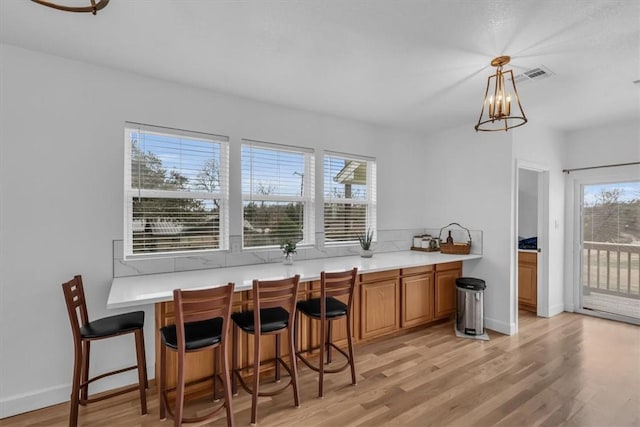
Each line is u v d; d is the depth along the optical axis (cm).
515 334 354
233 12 177
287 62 236
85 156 235
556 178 419
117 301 187
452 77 260
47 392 220
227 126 297
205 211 292
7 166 211
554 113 348
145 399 211
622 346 319
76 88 232
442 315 379
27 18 182
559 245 429
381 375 262
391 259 356
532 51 216
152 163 266
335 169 374
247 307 248
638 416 207
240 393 239
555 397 229
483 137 383
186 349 182
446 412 212
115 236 246
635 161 376
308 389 242
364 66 242
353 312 311
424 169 452
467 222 399
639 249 380
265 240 326
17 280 213
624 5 167
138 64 239
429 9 173
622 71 245
